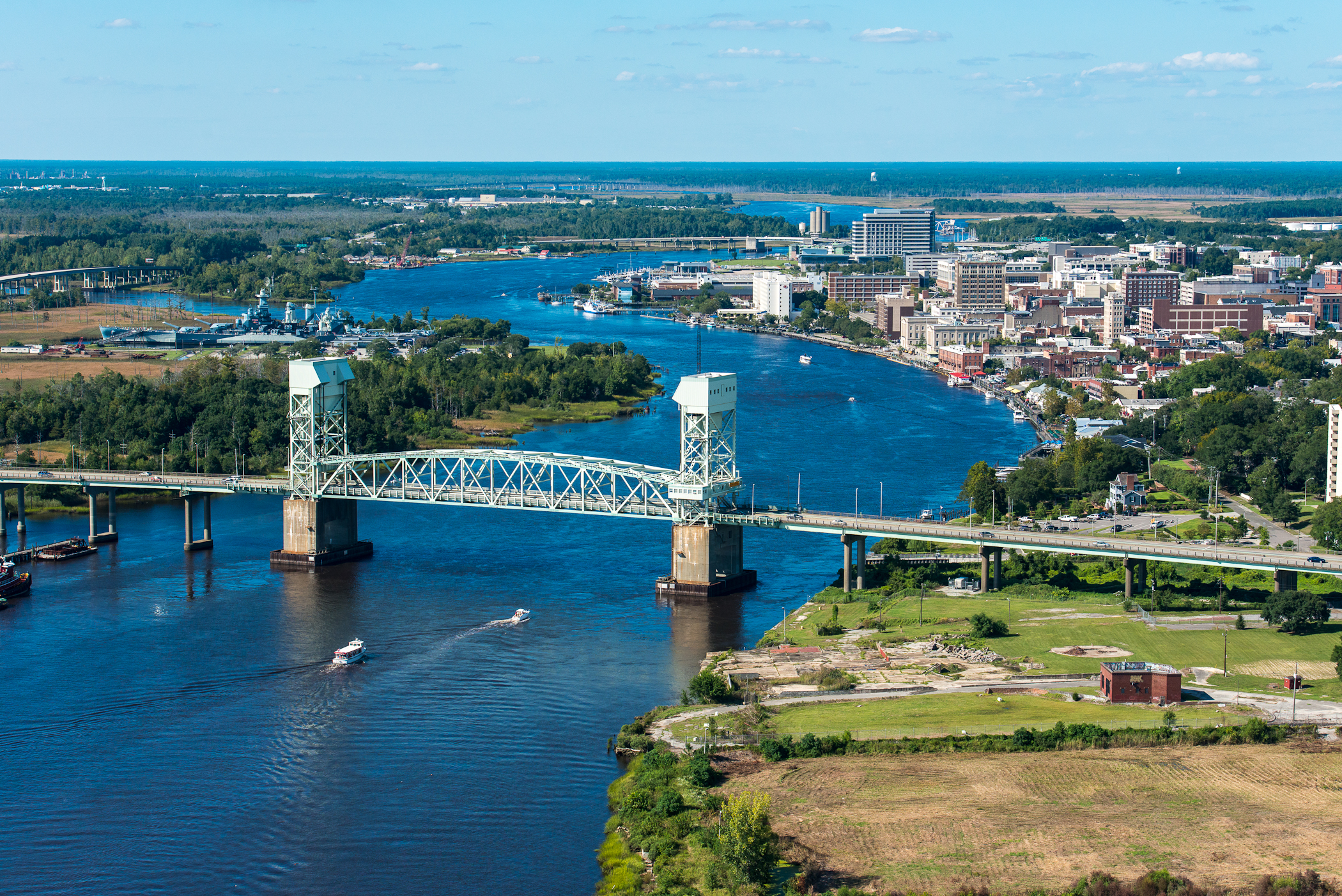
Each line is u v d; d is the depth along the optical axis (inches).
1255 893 7524.6
